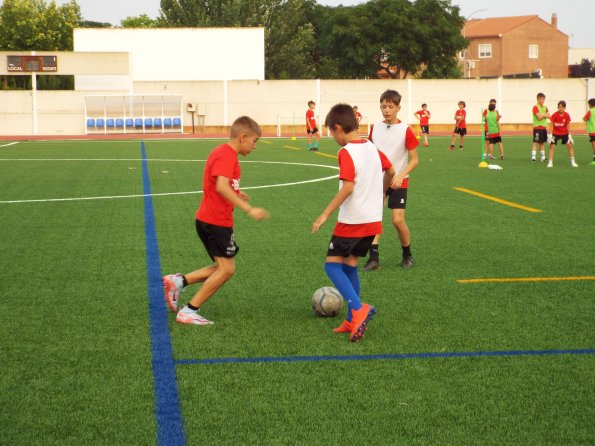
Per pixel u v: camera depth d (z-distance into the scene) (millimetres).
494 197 12977
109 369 4520
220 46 47062
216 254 5426
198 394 4125
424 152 25531
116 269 7336
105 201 12445
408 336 5188
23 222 10242
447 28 56125
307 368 4539
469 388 4223
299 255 8039
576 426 3736
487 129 21906
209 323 5465
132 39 46688
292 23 65188
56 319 5605
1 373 4453
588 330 5336
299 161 21656
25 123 42312
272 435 3617
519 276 7066
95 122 42156
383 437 3602
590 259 7832
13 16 61469
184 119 43938
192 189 14180
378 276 7094
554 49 77812
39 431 3668
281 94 44156
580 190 13938
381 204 5320
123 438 3588
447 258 7910
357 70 58375
